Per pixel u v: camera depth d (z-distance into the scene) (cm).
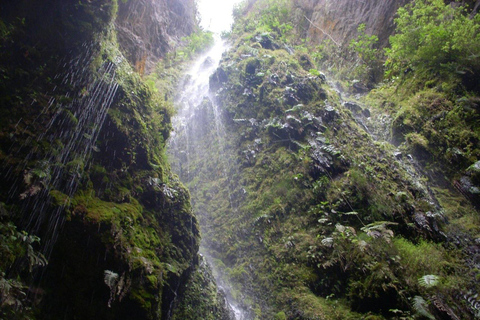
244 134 814
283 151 721
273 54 1000
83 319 299
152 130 477
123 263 325
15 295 259
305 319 477
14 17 334
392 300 444
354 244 512
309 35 1432
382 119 878
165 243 416
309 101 801
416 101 840
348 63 1191
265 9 1473
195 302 439
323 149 672
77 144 361
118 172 396
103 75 414
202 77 1155
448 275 478
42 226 296
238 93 910
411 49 903
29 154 313
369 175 627
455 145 730
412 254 491
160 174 458
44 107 341
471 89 787
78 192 339
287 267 554
